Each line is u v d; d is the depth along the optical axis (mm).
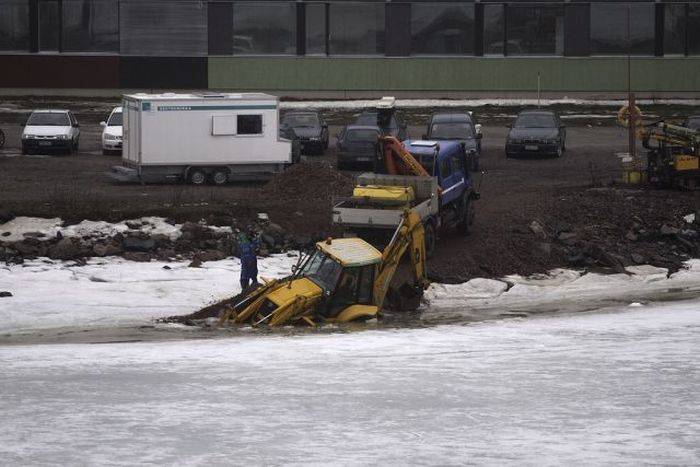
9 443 56250
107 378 72125
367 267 95750
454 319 98312
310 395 67625
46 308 96438
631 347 84250
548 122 185000
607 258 120562
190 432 58625
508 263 117438
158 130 149375
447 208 121125
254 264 101938
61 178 153125
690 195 145250
